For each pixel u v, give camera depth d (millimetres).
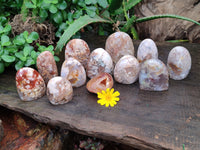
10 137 340
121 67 354
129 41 389
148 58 377
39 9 448
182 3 497
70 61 348
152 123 294
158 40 543
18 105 339
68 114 318
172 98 336
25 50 389
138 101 334
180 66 357
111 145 389
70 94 336
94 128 293
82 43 382
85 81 377
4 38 390
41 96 355
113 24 492
